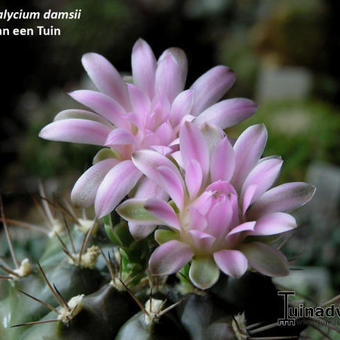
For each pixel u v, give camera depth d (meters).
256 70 1.45
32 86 1.29
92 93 0.36
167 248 0.34
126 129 0.36
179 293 0.37
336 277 0.63
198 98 0.37
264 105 1.21
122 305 0.37
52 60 1.31
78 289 0.38
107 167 0.36
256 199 0.35
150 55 0.37
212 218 0.35
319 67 1.41
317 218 0.72
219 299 0.37
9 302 0.39
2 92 1.24
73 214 0.41
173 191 0.35
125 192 0.35
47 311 0.38
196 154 0.35
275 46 1.43
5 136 1.15
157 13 1.50
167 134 0.36
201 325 0.36
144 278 0.38
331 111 1.18
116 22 1.38
